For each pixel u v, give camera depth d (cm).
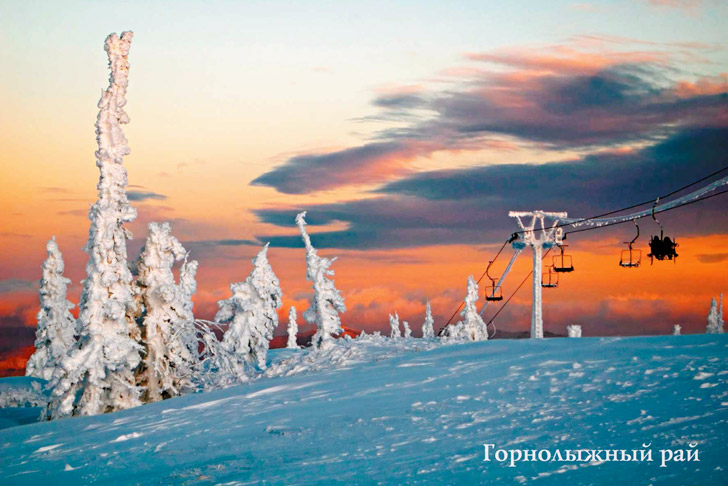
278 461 1361
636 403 1366
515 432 1278
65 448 2130
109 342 3312
